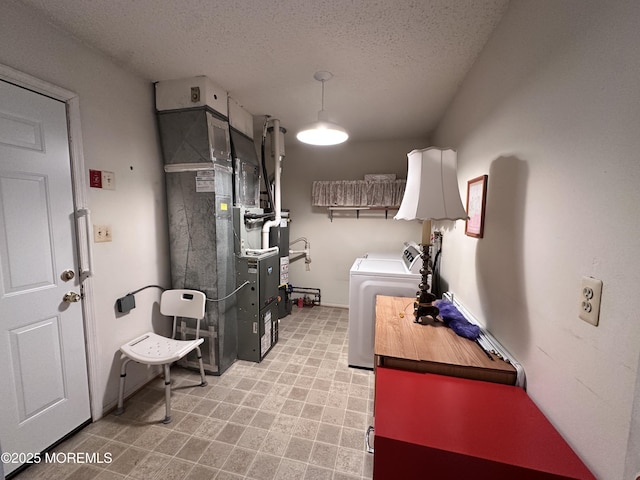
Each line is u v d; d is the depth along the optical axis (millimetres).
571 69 819
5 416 1329
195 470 1409
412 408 961
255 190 2816
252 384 2143
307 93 2307
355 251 3939
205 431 1665
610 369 663
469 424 887
